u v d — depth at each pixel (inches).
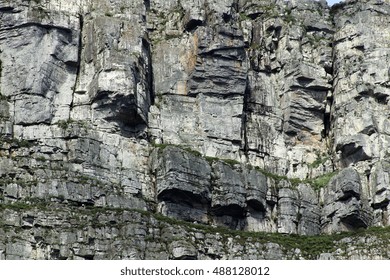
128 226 5757.9
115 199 5954.7
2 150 5984.3
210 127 6378.0
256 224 6190.9
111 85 6151.6
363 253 5930.1
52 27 6294.3
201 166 6141.7
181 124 6363.2
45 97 6161.4
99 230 5738.2
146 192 6087.6
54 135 6063.0
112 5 6437.0
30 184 5856.3
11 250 5600.4
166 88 6432.1
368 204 6264.8
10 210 5689.0
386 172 6289.4
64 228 5703.7
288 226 6190.9
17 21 6284.5
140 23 6412.4
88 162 6023.6
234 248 5890.8
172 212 6058.1
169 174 6058.1
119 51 6250.0
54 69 6230.3
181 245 5743.1
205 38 6471.5
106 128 6156.5
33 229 5679.1
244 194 6171.3
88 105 6200.8
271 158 6486.2
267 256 5910.4
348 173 6240.2
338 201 6230.3
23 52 6235.2
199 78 6446.9
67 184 5890.8
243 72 6481.3
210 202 6127.0
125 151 6141.7
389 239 5974.4
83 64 6294.3
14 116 6107.3
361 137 6397.6
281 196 6250.0
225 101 6441.9
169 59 6505.9
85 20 6397.6
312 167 6510.8
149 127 6289.4
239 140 6397.6
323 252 5984.3
